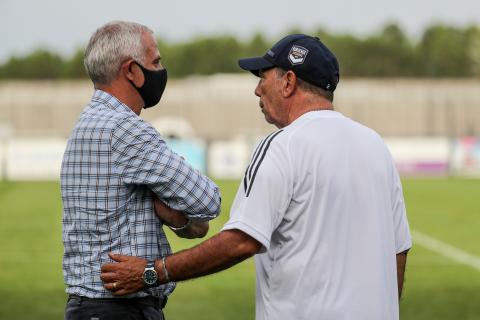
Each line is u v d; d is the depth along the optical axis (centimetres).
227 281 2025
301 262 666
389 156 716
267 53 711
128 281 682
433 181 5653
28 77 15050
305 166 665
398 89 9931
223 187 5050
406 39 15025
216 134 9506
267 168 661
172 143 6041
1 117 9725
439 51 14350
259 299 694
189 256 671
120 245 694
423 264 2327
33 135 9656
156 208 708
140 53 715
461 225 3275
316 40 707
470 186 5206
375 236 681
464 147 6178
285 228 671
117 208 693
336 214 671
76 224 702
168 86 9819
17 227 3212
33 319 1600
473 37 14238
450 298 1816
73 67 14838
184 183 693
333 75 700
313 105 700
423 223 3344
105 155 692
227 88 9656
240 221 655
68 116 9806
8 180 5872
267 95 710
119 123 696
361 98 9869
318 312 662
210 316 1625
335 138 681
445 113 9825
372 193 686
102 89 721
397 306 704
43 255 2512
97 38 719
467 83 9925
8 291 1916
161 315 725
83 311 697
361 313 669
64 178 709
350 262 673
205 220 713
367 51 14350
